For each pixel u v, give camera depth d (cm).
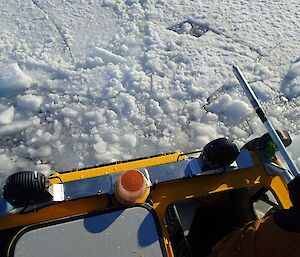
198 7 241
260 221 110
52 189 130
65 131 196
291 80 223
